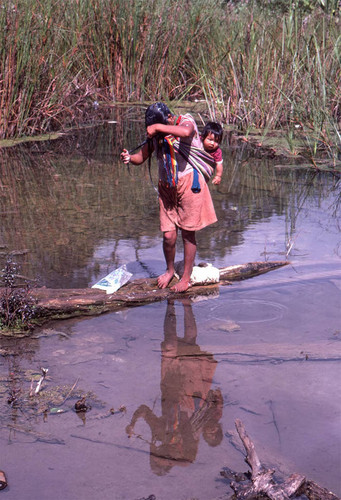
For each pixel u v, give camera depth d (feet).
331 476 8.63
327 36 35.96
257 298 15.37
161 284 15.85
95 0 43.91
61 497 8.21
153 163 29.99
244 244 19.13
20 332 13.55
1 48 32.53
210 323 13.97
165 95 46.78
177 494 8.29
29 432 9.73
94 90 43.73
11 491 8.32
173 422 10.01
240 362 12.03
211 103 40.11
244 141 34.65
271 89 36.65
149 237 19.77
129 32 44.65
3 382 11.30
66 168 28.73
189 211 15.34
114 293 15.31
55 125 38.22
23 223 20.90
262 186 25.94
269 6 42.14
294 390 10.96
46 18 36.78
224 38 43.75
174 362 12.07
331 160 30.09
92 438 9.58
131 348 12.73
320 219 21.53
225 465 8.92
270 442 9.40
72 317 14.43
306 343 12.83
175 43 45.98
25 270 16.84
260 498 8.21
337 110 34.81
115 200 23.75
